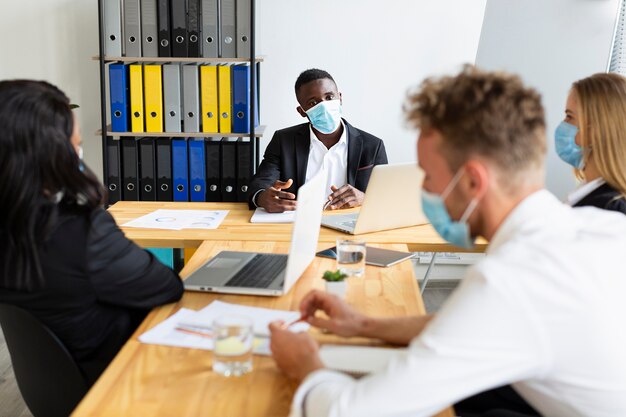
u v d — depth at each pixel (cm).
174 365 147
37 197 150
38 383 174
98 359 170
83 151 423
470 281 109
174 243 246
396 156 419
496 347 105
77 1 406
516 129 112
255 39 406
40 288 156
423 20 402
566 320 106
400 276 208
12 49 412
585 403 114
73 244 155
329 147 333
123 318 173
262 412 129
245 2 367
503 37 391
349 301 187
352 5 401
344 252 207
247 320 144
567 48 386
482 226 121
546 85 390
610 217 128
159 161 385
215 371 144
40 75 414
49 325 162
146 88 377
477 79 116
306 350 136
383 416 108
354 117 415
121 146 383
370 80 410
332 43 406
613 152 205
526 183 116
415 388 106
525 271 107
